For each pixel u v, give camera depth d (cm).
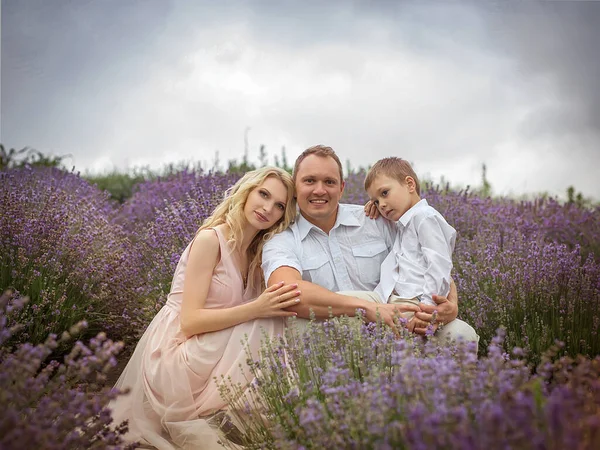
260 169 296
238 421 236
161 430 257
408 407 158
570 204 605
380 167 306
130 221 533
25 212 352
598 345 274
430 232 285
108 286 356
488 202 541
